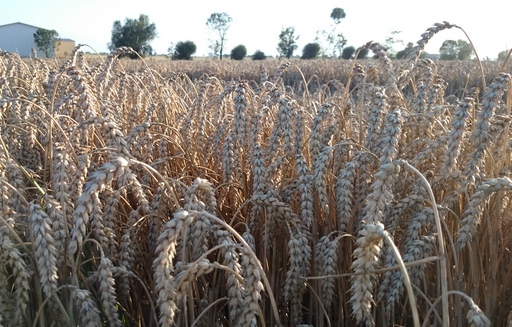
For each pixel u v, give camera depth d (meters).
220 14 71.12
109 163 1.57
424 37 2.93
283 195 2.57
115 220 2.38
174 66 30.38
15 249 1.76
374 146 2.47
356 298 1.66
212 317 2.27
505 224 2.41
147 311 2.60
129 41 67.44
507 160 2.57
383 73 3.17
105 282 1.88
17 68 5.72
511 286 2.33
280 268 2.65
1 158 2.34
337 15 52.56
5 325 1.84
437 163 2.38
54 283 1.75
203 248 2.02
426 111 2.96
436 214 1.48
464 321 2.17
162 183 2.42
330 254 2.09
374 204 1.69
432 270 2.39
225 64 31.19
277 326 1.71
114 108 3.70
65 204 2.08
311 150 2.58
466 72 20.19
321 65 27.97
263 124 3.26
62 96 3.04
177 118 3.78
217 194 2.88
